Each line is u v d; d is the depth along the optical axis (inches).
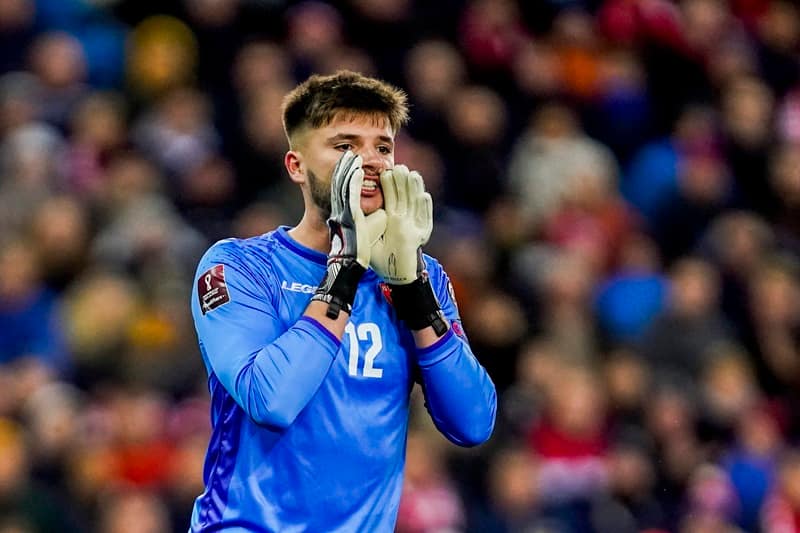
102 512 1266.0
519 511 1355.8
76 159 1637.6
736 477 1467.8
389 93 660.7
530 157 1841.8
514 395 1475.1
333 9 1893.5
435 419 663.8
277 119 1691.7
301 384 607.5
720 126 1973.4
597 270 1721.2
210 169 1649.9
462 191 1777.8
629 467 1416.1
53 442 1300.4
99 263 1515.7
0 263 1460.4
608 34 2039.9
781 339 1688.0
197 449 1302.9
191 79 1827.0
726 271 1729.8
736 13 2172.7
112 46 1815.9
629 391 1476.4
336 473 631.8
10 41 1776.6
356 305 649.6
